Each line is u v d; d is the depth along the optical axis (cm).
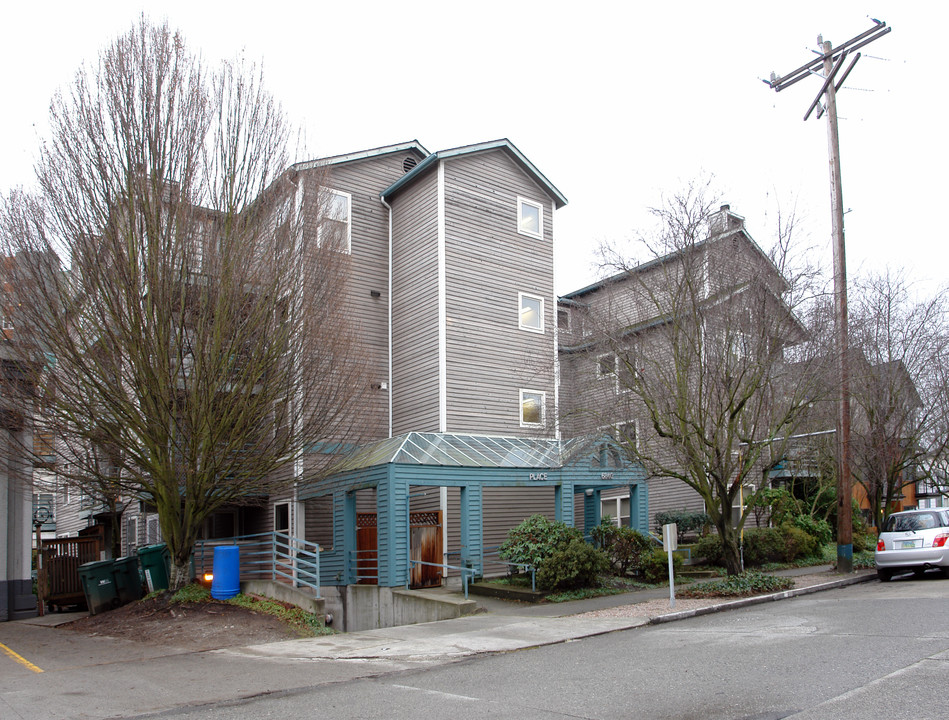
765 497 2492
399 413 2297
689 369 1655
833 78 2038
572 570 1661
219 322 1453
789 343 1661
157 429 1462
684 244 1625
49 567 1945
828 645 966
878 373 2122
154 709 812
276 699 848
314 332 1603
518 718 705
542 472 2023
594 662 963
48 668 1090
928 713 637
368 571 1950
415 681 916
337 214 1838
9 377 1480
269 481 1812
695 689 776
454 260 2238
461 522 1875
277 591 1655
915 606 1286
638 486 2191
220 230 1519
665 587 1797
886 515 2303
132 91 1499
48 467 1554
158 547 1934
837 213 1969
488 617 1456
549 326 2431
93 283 1417
